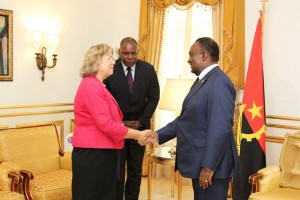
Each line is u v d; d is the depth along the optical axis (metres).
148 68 3.23
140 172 3.27
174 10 4.37
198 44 2.17
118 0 4.80
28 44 3.90
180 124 2.22
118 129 2.27
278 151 3.65
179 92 3.39
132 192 3.26
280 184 3.03
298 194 2.79
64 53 4.28
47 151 3.47
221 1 3.94
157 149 3.65
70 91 4.38
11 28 3.71
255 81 3.42
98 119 2.21
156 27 4.37
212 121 2.00
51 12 4.10
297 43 3.48
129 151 3.19
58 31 4.18
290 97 3.55
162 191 4.04
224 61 3.88
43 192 2.85
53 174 3.28
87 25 4.51
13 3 3.74
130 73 3.18
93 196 2.31
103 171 2.31
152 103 3.25
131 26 4.76
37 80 4.01
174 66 4.41
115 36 4.85
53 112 4.18
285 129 3.60
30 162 3.31
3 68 3.68
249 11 3.81
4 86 3.71
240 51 3.82
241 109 3.47
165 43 4.43
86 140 2.26
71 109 4.40
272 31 3.64
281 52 3.59
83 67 2.30
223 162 2.08
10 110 3.76
